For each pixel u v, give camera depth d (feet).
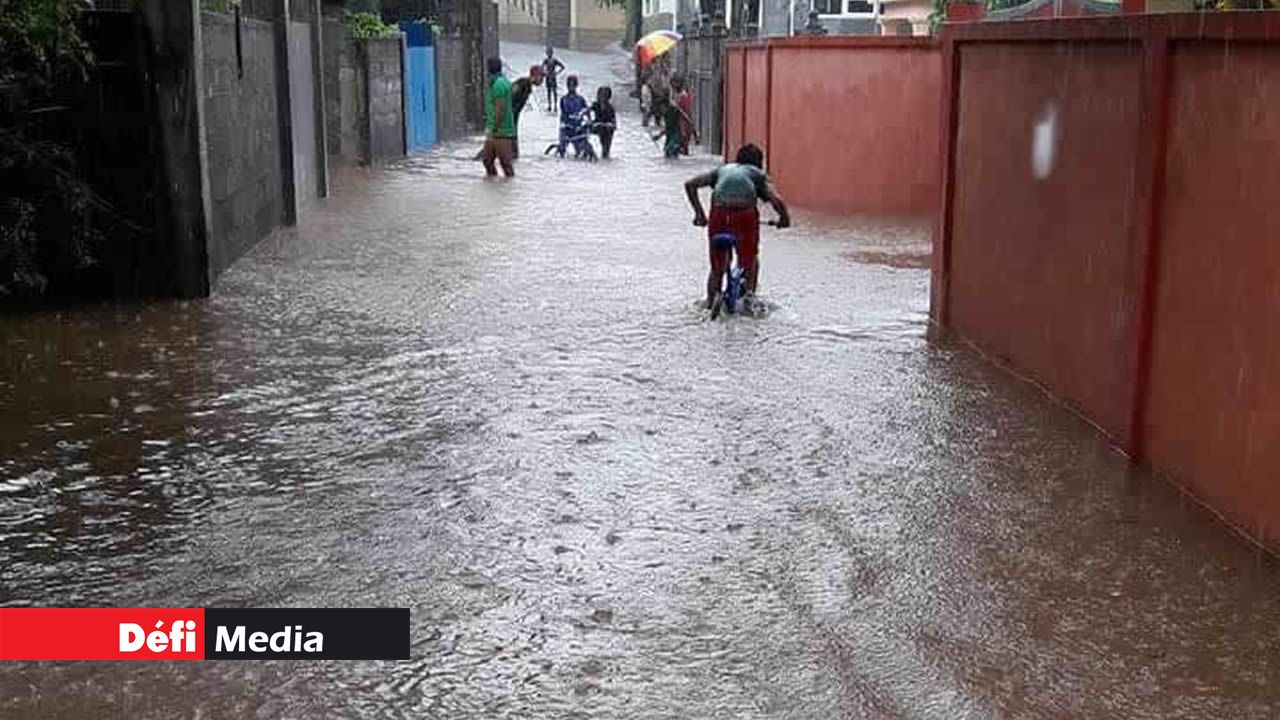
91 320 31.24
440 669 14.47
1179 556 17.70
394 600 16.16
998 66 28.73
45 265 32.99
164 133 32.81
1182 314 20.11
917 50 55.42
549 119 126.82
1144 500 19.86
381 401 24.84
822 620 15.76
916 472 21.16
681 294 36.14
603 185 66.23
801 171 58.95
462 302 34.40
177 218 33.37
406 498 19.69
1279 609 16.10
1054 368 25.55
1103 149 23.09
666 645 15.07
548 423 23.59
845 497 19.97
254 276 37.55
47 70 30.94
